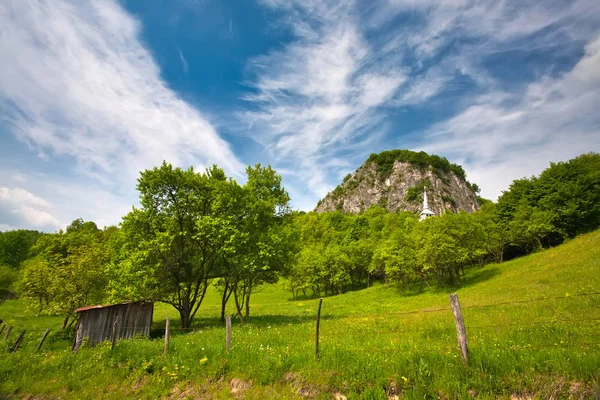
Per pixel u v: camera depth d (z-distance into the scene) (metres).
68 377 12.88
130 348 14.41
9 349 18.67
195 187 28.42
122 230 27.45
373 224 112.06
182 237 27.48
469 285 44.47
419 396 7.79
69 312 26.08
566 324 13.03
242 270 28.23
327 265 74.50
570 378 7.30
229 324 12.82
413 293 51.75
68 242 40.66
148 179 27.12
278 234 29.64
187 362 12.07
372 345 12.49
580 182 53.34
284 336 16.73
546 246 56.09
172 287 27.59
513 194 64.75
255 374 10.36
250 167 34.91
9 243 92.44
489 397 7.27
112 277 26.52
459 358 8.73
